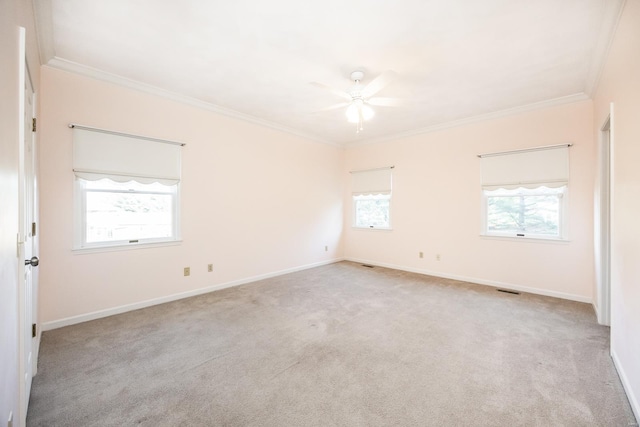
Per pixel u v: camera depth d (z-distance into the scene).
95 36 2.36
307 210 5.38
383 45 2.45
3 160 0.97
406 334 2.63
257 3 1.96
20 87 1.30
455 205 4.60
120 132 3.12
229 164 4.16
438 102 3.71
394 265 5.38
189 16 2.11
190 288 3.74
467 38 2.34
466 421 1.57
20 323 1.29
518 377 1.97
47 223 2.71
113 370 2.05
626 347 1.84
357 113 3.09
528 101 3.69
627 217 1.85
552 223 3.80
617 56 2.09
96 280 3.00
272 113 4.19
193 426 1.54
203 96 3.59
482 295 3.76
